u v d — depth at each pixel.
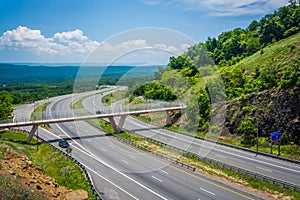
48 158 30.30
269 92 41.12
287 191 23.06
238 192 22.92
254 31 76.44
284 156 33.53
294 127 36.00
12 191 17.61
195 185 23.94
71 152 32.16
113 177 24.83
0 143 31.95
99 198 20.08
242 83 47.00
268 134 38.31
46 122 38.19
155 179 24.70
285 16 69.50
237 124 41.41
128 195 21.69
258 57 54.22
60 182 23.55
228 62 65.06
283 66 44.25
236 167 27.94
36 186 19.72
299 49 46.53
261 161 30.95
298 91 37.59
